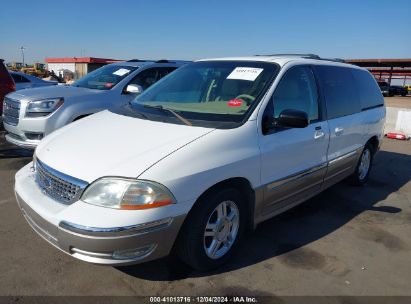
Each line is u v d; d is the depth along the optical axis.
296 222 4.42
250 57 4.30
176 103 3.92
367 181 6.11
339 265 3.51
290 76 3.95
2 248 3.51
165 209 2.72
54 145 3.28
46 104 5.90
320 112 4.31
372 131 5.61
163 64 7.61
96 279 3.10
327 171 4.48
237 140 3.21
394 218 4.67
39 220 2.87
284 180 3.73
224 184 3.17
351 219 4.59
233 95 3.72
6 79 7.97
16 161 6.40
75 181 2.76
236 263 3.43
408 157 8.14
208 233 3.13
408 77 68.19
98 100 6.43
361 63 53.47
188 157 2.88
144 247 2.73
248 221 3.57
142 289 3.00
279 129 3.65
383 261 3.62
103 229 2.59
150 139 3.07
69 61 37.09
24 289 2.94
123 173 2.70
